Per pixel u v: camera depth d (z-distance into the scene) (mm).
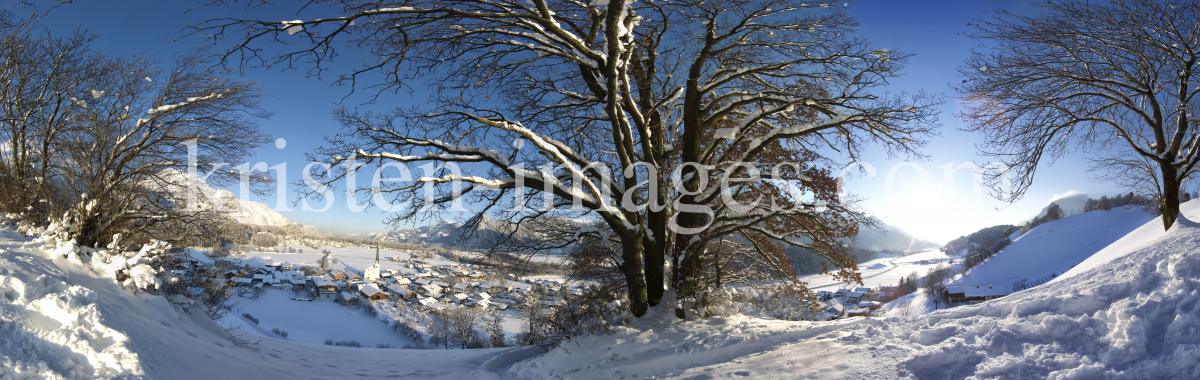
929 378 5875
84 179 12320
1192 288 5930
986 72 16750
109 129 12945
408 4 9930
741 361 8172
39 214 13148
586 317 12539
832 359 7039
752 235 15453
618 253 13625
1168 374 4855
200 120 15023
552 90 13820
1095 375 5113
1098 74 16312
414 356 15500
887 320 8172
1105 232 92875
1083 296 6617
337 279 112125
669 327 11289
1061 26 15492
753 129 14867
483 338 54500
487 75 12977
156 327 7906
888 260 174000
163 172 14578
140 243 13047
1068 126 17578
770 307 17141
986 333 6465
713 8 11922
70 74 14562
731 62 13945
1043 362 5512
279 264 114125
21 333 5801
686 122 13695
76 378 5379
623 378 8859
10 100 14430
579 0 11508
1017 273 91750
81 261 10203
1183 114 15047
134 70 14234
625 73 11484
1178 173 15336
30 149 14289
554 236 14539
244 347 10766
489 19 10289
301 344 15773
